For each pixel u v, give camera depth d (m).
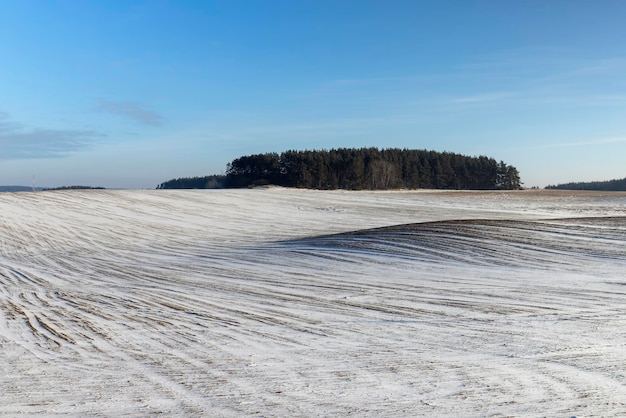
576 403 5.23
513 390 5.65
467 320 9.62
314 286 14.21
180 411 5.11
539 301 11.50
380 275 15.91
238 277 16.22
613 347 7.46
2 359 7.14
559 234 22.44
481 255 18.75
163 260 21.42
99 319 10.05
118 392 5.70
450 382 5.96
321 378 6.18
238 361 6.98
